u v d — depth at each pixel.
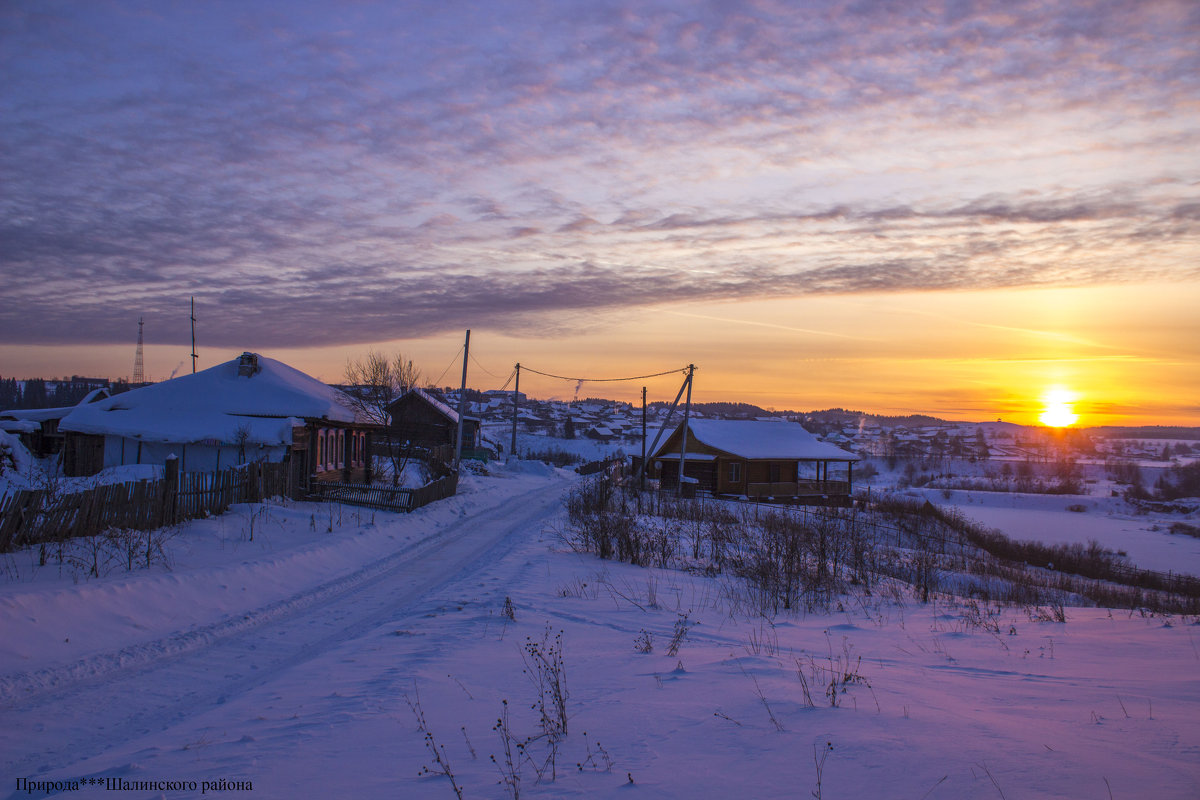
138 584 10.65
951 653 8.30
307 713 5.76
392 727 5.27
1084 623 11.41
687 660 7.41
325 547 15.97
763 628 9.79
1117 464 132.88
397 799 3.90
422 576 14.42
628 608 10.82
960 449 157.88
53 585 9.99
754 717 5.19
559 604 10.90
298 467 25.16
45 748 5.75
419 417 54.69
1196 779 3.82
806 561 16.88
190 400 27.16
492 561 16.05
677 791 3.83
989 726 4.88
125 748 5.28
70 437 25.06
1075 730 4.81
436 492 28.50
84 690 7.27
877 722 4.98
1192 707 5.46
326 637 9.61
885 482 99.12
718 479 48.78
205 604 11.05
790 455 49.47
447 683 6.49
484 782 4.08
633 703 5.70
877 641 9.08
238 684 7.57
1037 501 73.00
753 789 3.83
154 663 8.28
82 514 13.41
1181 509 68.38
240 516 18.33
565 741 4.81
